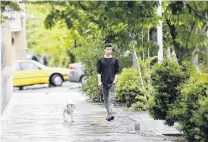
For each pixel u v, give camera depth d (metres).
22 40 80.81
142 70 41.41
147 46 16.84
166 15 17.72
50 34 97.06
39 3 16.34
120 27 17.08
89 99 50.00
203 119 20.95
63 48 102.25
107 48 33.47
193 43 16.72
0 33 40.94
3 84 42.22
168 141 25.97
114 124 32.88
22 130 30.86
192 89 23.00
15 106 44.66
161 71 27.72
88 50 47.47
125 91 41.62
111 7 15.97
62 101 48.62
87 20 16.33
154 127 30.67
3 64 43.94
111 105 33.47
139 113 37.94
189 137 23.25
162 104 27.67
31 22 96.12
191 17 16.95
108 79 33.41
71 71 75.25
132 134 28.70
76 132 29.83
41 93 59.84
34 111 40.62
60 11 16.25
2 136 28.70
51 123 33.72
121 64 47.22
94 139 27.30
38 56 113.06
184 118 23.30
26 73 70.69
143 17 16.47
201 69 25.11
